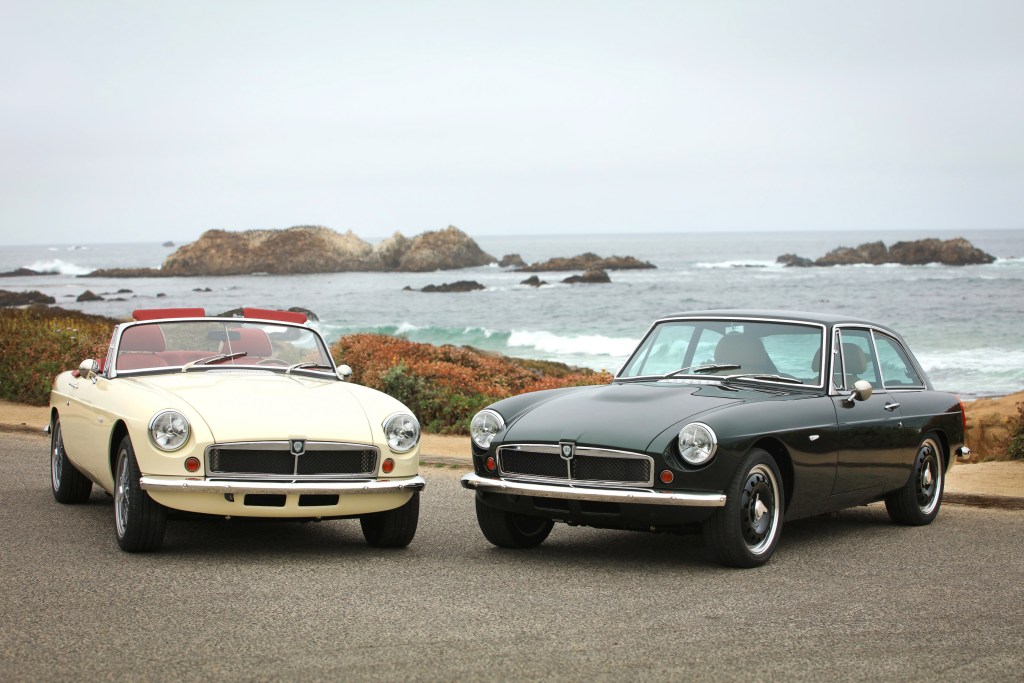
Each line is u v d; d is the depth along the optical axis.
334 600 5.40
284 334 8.13
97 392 7.32
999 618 5.15
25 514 7.80
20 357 17.92
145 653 4.41
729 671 4.26
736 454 6.11
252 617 5.02
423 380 15.62
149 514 6.30
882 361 7.95
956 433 8.34
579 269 150.62
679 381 7.32
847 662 4.40
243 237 170.25
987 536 7.52
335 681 4.07
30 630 4.74
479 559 6.59
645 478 6.07
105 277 170.00
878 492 7.48
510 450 6.54
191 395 6.66
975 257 133.88
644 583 5.89
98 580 5.74
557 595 5.58
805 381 7.16
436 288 108.25
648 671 4.25
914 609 5.32
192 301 99.06
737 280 110.75
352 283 134.88
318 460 6.38
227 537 7.23
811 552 6.87
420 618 5.06
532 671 4.23
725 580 5.98
